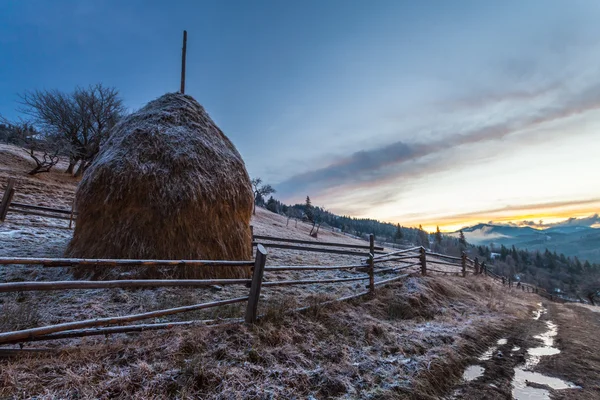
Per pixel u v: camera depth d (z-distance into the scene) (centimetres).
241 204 718
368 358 371
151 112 753
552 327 712
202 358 303
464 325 588
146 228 584
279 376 300
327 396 286
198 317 424
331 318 472
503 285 1856
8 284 245
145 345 318
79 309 421
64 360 278
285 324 418
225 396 258
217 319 406
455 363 404
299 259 1115
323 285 712
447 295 835
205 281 378
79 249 585
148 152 648
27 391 230
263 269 421
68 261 296
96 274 546
